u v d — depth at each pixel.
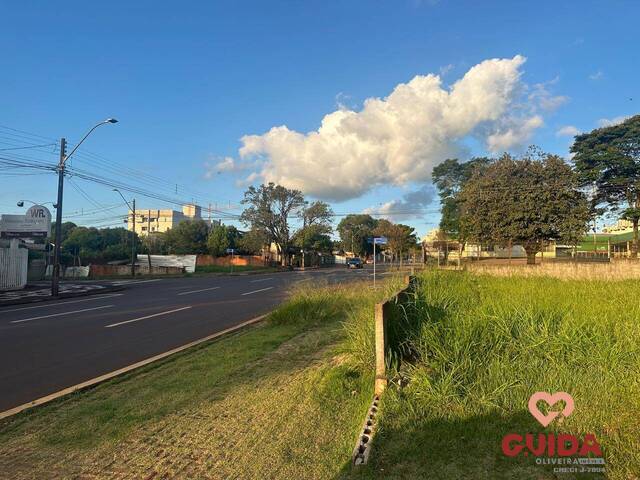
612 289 12.71
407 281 11.55
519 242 34.25
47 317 14.56
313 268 70.19
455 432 4.20
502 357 5.50
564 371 5.14
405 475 3.62
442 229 63.59
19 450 4.41
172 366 7.44
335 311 12.20
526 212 32.50
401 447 4.04
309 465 3.95
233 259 71.00
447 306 8.46
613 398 4.52
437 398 4.74
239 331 10.96
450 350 5.62
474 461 3.74
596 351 5.62
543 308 7.76
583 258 42.44
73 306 18.09
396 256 63.09
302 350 8.25
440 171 63.53
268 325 11.49
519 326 6.45
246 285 29.02
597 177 45.72
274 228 68.69
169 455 4.21
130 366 7.59
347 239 113.38
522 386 4.88
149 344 9.69
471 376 5.10
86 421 5.07
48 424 5.04
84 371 7.50
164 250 81.12
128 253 69.00
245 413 5.17
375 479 3.59
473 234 35.53
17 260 29.03
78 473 3.95
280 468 3.92
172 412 5.28
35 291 26.62
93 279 40.12
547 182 32.97
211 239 76.50
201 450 4.29
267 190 68.19
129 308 16.56
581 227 32.28
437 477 3.56
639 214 44.81
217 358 7.84
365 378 6.01
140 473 3.91
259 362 7.46
